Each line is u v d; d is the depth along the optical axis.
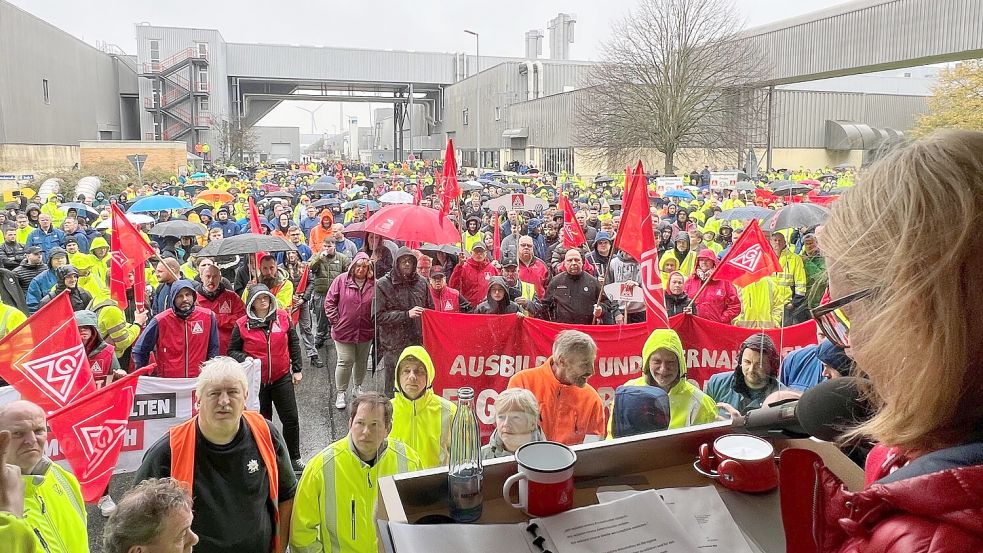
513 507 1.27
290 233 13.10
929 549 0.60
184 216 16.38
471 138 67.62
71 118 53.28
